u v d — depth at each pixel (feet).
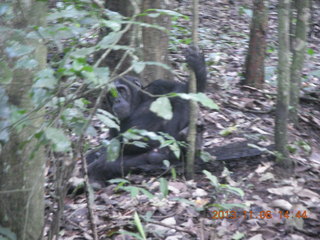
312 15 39.32
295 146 17.76
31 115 9.05
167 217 13.51
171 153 17.44
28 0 8.75
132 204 14.42
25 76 9.00
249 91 24.86
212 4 44.70
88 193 10.27
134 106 18.66
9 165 9.37
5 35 8.52
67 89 8.92
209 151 17.63
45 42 9.30
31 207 9.90
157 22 19.71
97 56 21.26
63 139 7.60
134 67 8.00
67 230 13.23
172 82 18.70
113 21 8.29
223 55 31.22
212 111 22.07
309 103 24.48
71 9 8.49
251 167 16.63
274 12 45.68
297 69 20.29
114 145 9.37
